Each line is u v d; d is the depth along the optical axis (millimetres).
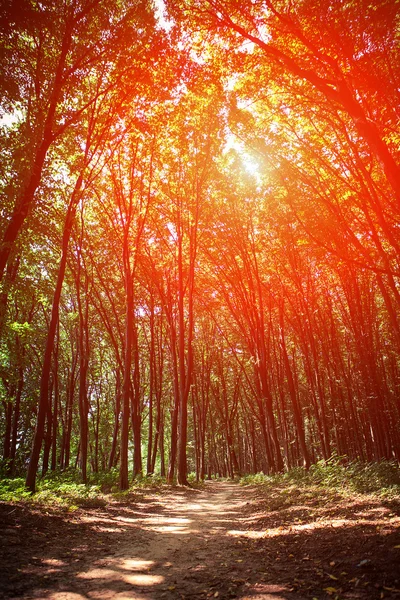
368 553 4652
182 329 19031
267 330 28828
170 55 11781
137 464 21250
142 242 21844
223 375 36688
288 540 6078
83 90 12297
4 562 4711
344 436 28000
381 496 8102
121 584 4262
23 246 12531
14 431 23047
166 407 37469
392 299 20062
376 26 8016
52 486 13414
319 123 12062
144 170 17750
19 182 9453
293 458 36375
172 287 25812
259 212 18172
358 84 9133
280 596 3781
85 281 22078
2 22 8562
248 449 53844
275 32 9219
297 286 20875
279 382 28625
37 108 10328
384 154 7211
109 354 31656
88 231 21828
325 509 8062
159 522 8836
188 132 17234
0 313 11641
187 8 9109
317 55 7957
